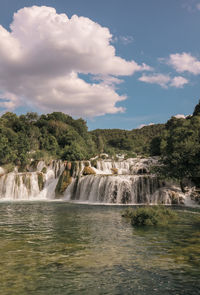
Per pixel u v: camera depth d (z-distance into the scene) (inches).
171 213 873.5
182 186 1443.2
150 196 1476.4
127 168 2365.9
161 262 390.0
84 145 3565.5
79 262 388.5
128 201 1513.3
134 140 6643.7
